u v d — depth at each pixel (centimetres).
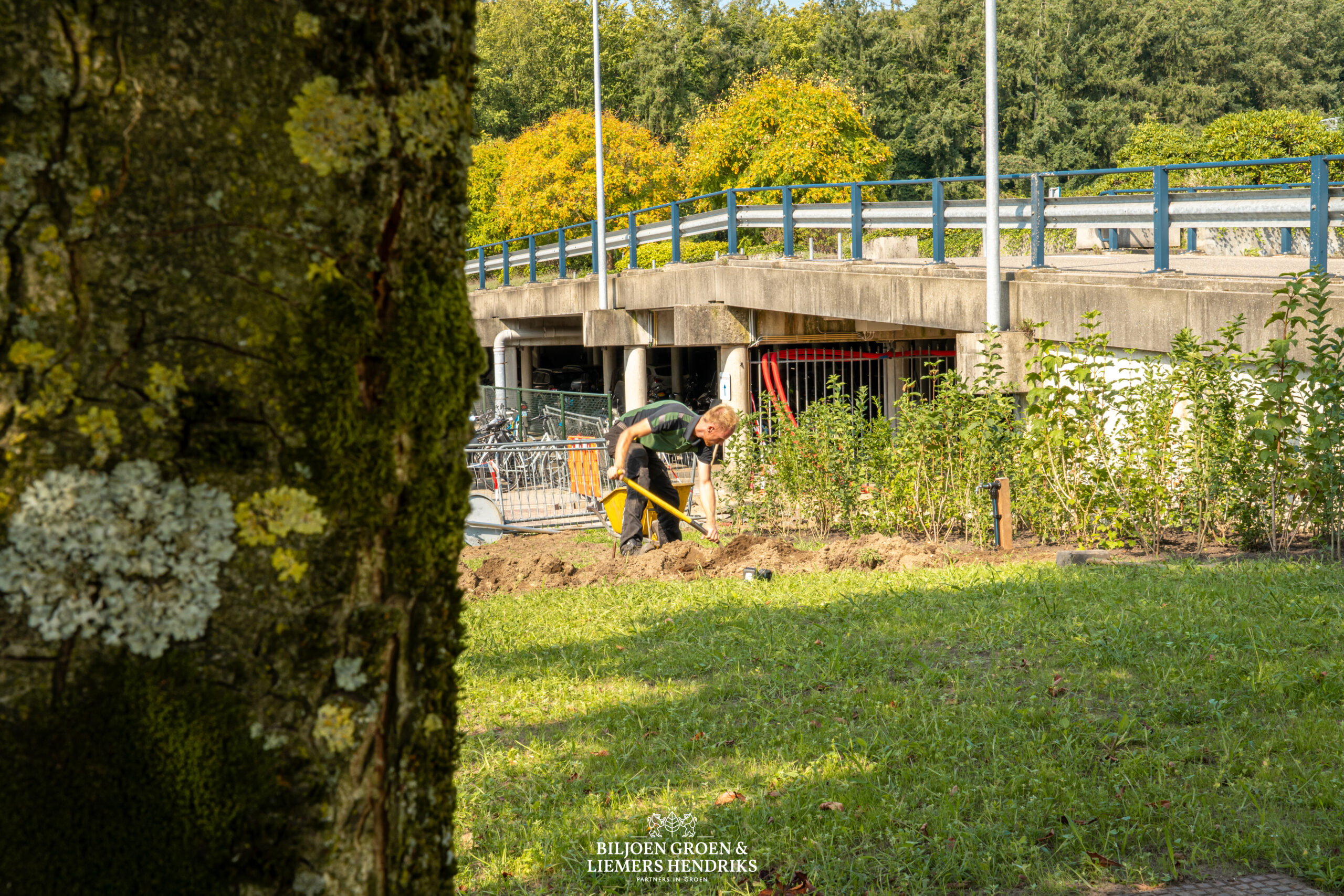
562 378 3288
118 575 116
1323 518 787
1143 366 1044
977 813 359
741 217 1756
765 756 417
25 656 114
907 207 1409
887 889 309
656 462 943
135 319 115
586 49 5531
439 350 135
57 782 116
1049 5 5288
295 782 125
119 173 114
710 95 5578
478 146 4009
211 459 118
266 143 120
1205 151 3047
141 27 114
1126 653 524
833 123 3331
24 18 109
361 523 128
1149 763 388
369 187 128
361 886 130
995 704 465
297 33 122
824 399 1162
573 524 1305
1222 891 302
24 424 112
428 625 138
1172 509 868
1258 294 925
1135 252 1905
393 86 130
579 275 2789
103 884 118
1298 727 413
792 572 838
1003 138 5150
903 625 616
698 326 1759
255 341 120
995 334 994
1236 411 839
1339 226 934
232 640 121
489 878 327
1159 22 5244
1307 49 5712
